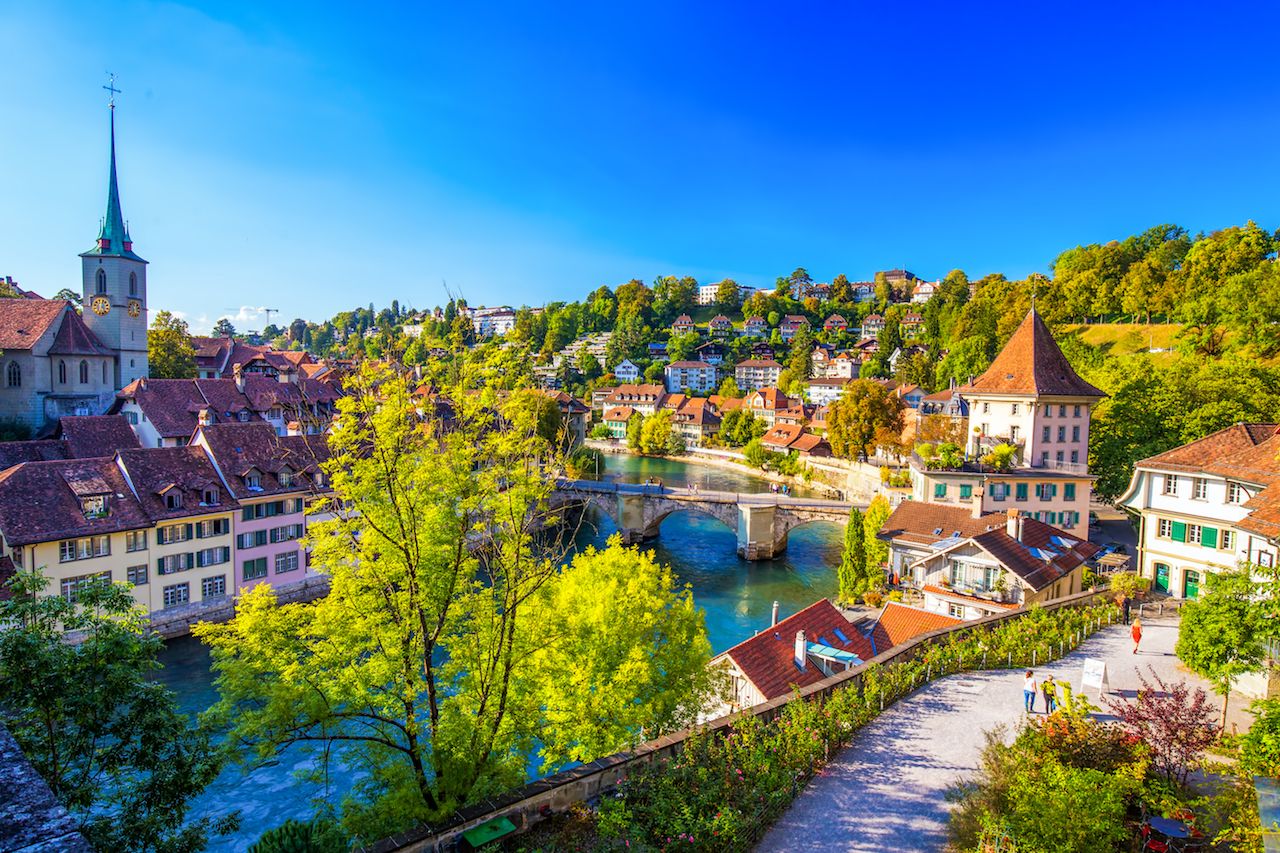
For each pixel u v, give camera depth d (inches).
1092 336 5182.1
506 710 842.8
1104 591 1519.4
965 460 2421.3
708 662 1157.1
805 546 3435.0
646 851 609.9
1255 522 1132.5
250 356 4992.6
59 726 563.8
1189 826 613.6
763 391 7007.9
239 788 1392.7
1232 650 834.2
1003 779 722.2
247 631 800.9
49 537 1836.9
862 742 877.8
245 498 2272.4
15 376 3277.6
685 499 3351.4
